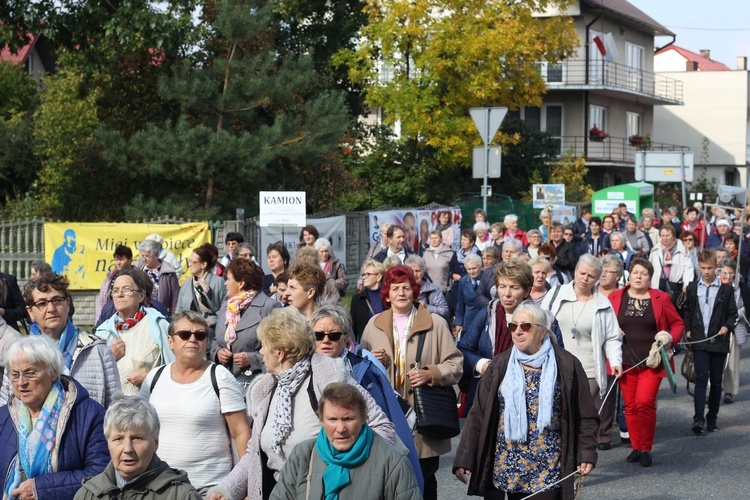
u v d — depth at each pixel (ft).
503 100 124.16
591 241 73.67
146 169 82.84
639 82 181.98
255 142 84.43
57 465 17.46
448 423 23.44
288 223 60.59
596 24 168.86
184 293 36.32
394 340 24.71
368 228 87.81
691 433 38.04
